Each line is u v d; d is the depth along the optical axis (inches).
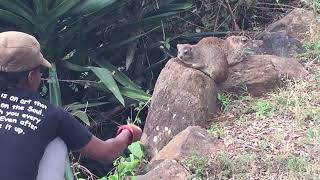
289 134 200.5
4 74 130.7
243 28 295.3
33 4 251.0
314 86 223.9
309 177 179.3
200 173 184.1
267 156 190.1
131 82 257.1
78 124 133.5
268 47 257.0
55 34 254.4
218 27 298.4
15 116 128.9
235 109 220.7
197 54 222.7
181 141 197.8
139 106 243.8
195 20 302.8
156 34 289.6
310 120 207.5
